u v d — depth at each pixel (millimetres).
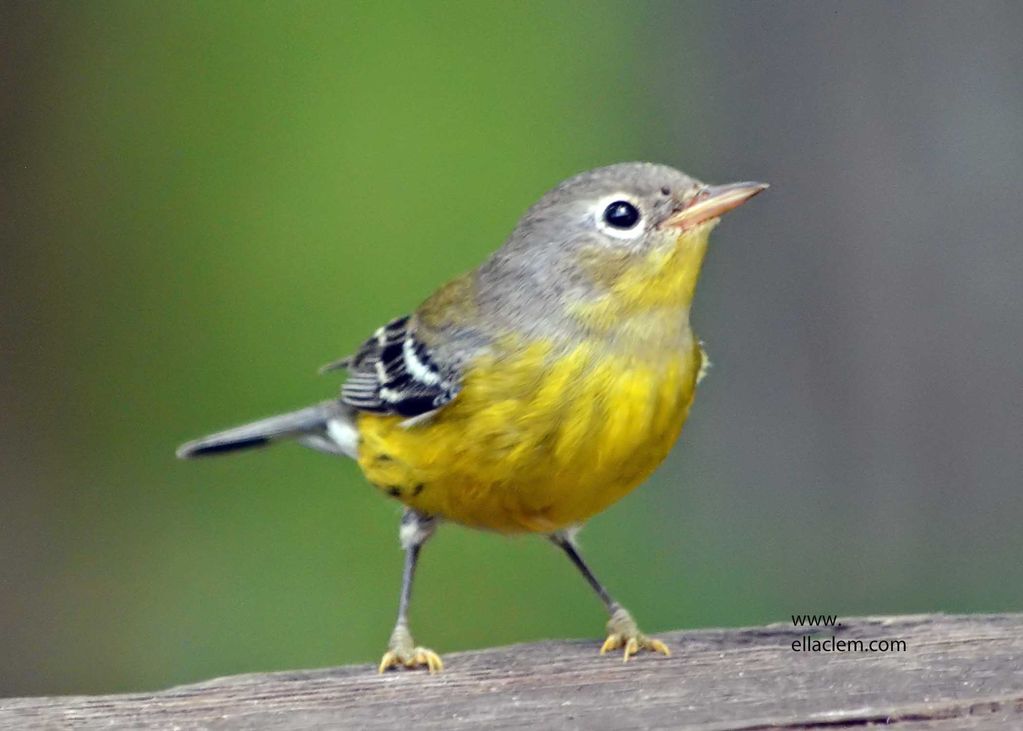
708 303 13180
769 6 13117
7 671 14312
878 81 12648
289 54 14805
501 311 8500
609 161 13984
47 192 15164
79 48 15273
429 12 14766
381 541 13453
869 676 6883
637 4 14180
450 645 12641
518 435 8281
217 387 14336
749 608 12578
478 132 14273
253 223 14453
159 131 14984
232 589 13555
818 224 12914
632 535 12938
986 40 12328
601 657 7547
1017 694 6594
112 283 14945
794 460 13008
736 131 13336
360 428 9500
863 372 12797
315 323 14070
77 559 14625
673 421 8359
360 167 14312
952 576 12539
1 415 14961
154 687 13758
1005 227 12383
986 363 12461
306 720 6691
